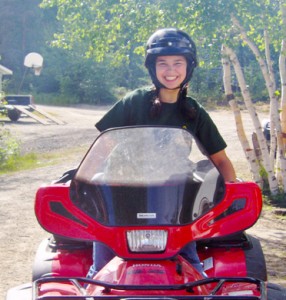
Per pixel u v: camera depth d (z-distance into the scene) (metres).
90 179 4.47
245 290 4.13
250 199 4.45
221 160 5.11
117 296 3.71
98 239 4.29
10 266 7.98
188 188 4.35
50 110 47.06
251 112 12.15
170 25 10.63
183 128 4.56
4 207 12.11
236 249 4.82
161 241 4.19
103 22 11.63
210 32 10.34
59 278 3.98
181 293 3.89
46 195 4.46
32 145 25.30
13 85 64.44
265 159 12.01
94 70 58.75
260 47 12.15
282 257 8.20
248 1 10.39
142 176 4.41
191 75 4.84
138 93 4.93
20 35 68.62
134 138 4.53
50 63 64.44
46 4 12.12
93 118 40.66
